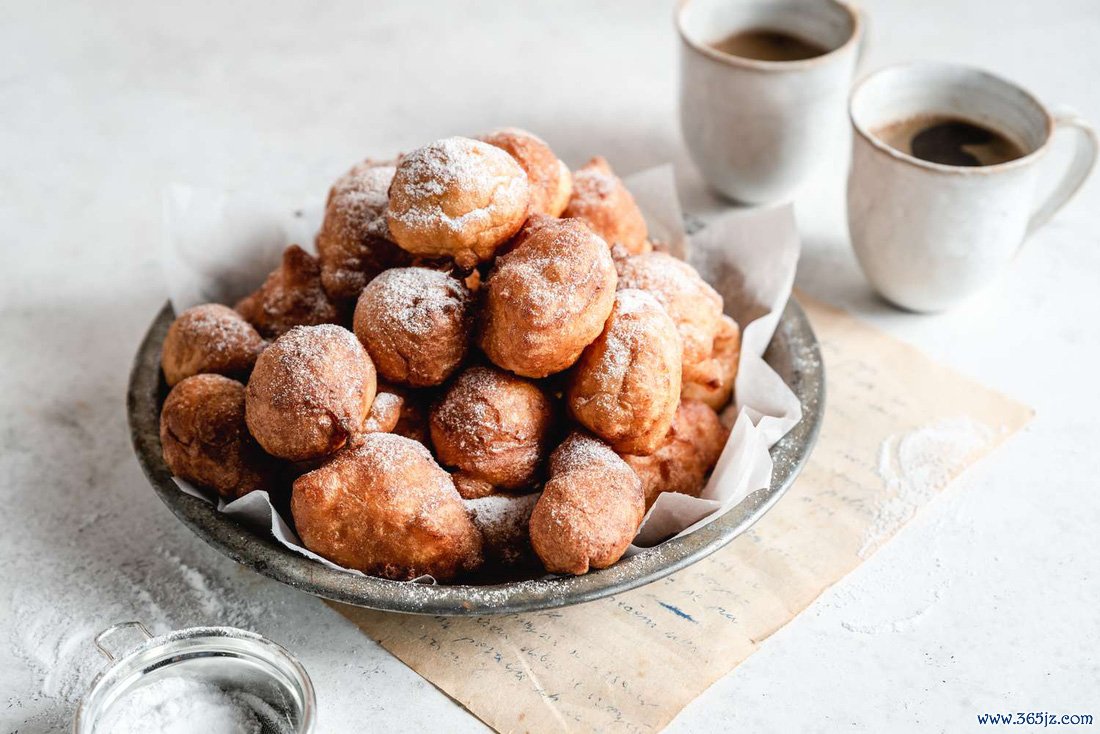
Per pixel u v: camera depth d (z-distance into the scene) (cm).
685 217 63
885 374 61
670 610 52
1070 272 67
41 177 74
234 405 52
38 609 53
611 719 49
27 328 65
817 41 69
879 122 64
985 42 81
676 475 52
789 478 51
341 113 78
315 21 87
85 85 81
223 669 48
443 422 51
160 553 55
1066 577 53
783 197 70
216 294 61
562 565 48
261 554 49
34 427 60
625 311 51
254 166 74
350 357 50
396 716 49
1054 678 50
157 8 89
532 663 50
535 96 79
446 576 50
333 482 49
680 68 68
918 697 50
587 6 89
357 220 55
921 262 61
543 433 52
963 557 54
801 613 52
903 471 57
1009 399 60
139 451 53
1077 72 78
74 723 46
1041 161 59
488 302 51
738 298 59
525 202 53
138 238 70
